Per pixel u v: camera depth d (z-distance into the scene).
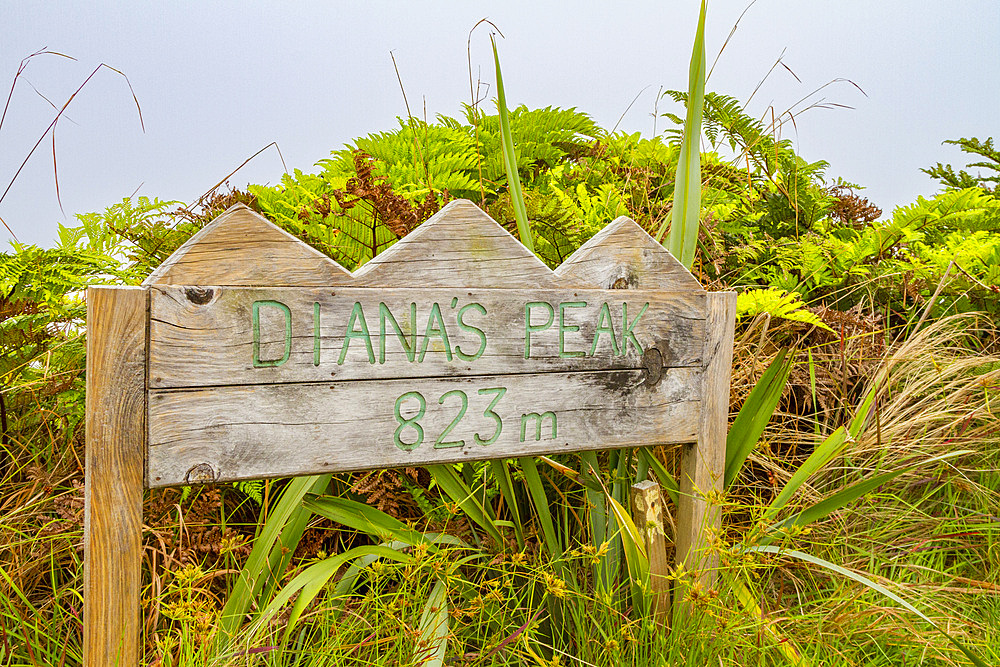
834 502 1.93
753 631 1.75
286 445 1.48
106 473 1.33
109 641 1.36
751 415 1.98
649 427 1.86
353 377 1.53
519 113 3.40
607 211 2.61
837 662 1.76
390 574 1.77
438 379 1.62
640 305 1.82
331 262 1.50
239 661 1.48
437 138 2.96
